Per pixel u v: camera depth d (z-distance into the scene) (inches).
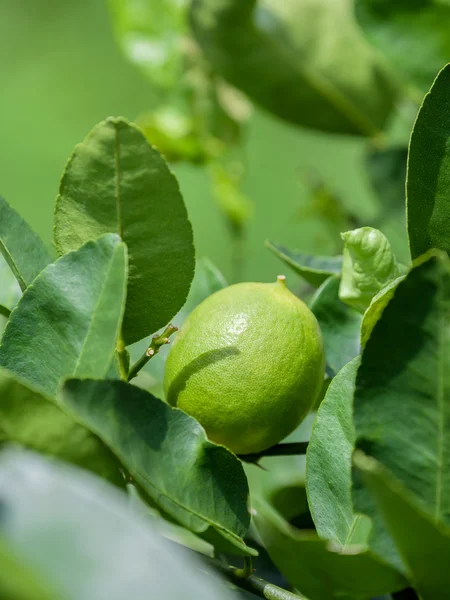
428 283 16.8
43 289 18.3
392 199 29.0
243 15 29.3
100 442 17.4
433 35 26.7
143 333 19.6
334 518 18.5
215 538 18.0
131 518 15.3
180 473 17.9
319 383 19.7
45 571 14.9
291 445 20.4
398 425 17.0
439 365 16.9
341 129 30.7
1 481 15.4
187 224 19.1
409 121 30.7
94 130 18.6
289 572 18.0
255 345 19.3
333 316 21.8
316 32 29.7
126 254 18.2
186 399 19.4
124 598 14.9
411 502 16.0
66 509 15.2
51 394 18.1
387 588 17.5
